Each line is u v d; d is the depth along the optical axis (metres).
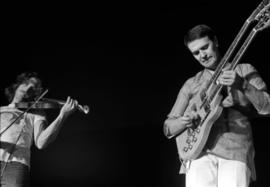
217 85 2.88
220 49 4.90
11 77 5.68
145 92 5.43
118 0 5.48
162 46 5.33
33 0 5.66
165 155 5.38
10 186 3.40
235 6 4.89
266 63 4.79
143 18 5.40
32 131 3.60
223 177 2.84
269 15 2.63
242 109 2.87
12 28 5.71
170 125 3.10
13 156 3.44
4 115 3.60
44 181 5.74
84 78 5.64
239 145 2.82
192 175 2.93
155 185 5.33
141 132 5.54
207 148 2.89
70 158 5.71
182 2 5.20
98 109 5.62
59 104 3.62
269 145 4.91
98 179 5.57
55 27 5.67
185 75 5.23
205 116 2.90
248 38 2.71
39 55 5.70
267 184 4.82
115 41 5.54
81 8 5.59
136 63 5.46
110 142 5.62
